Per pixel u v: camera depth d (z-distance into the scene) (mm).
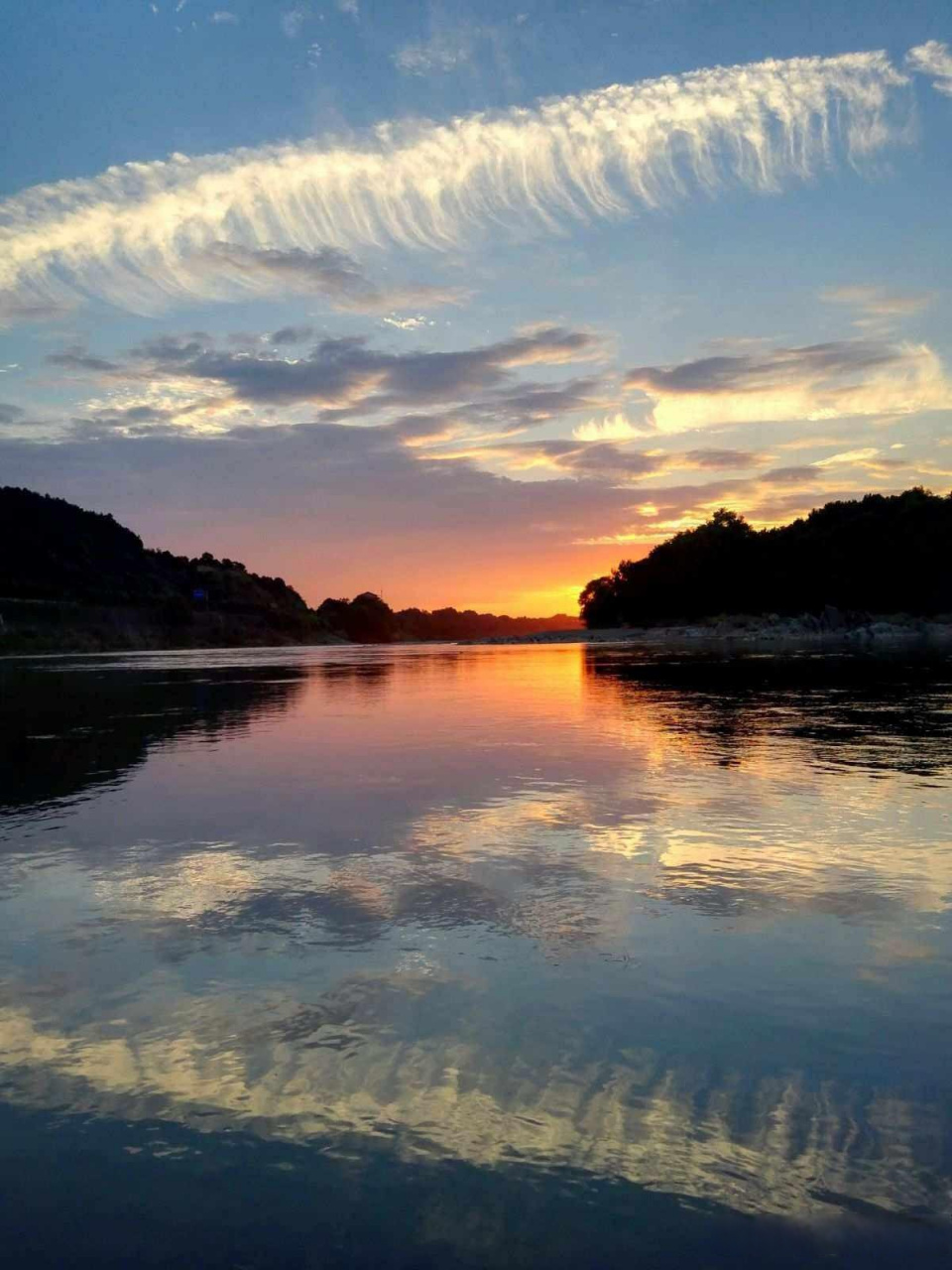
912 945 4555
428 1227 2566
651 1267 2398
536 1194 2699
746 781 9000
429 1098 3197
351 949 4609
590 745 11820
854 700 17016
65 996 4074
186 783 9414
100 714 17125
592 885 5617
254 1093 3254
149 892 5605
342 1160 2879
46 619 112875
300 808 8047
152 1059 3506
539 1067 3391
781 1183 2723
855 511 103125
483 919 5035
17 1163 2887
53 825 7500
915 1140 2908
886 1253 2439
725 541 101688
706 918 5000
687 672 27891
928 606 85000
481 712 16641
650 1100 3158
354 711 17266
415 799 8375
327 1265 2430
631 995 4000
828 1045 3527
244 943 4715
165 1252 2492
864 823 7141
